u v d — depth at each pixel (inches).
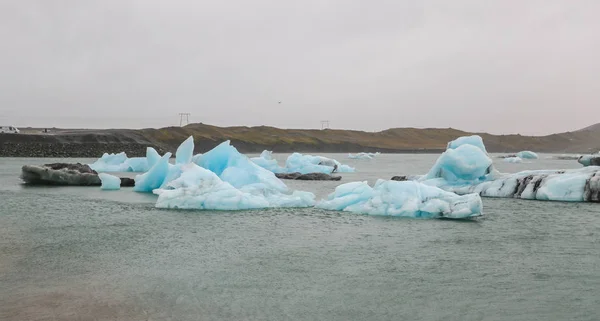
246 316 325.1
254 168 1082.7
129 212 798.5
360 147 7485.2
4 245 542.6
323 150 6998.0
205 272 434.3
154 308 337.4
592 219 727.7
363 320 322.3
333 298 366.3
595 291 390.0
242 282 404.5
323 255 504.7
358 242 570.3
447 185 1080.2
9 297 357.7
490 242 571.2
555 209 826.8
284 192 1053.2
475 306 353.1
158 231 634.2
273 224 689.0
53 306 338.3
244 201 842.8
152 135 4832.7
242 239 585.6
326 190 1256.8
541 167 2578.7
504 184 1017.5
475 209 722.8
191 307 340.8
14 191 1137.4
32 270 435.8
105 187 1197.1
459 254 512.1
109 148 3390.7
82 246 540.4
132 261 473.1
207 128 6328.7
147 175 1152.2
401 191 784.3
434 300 365.1
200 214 778.8
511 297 374.0
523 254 513.3
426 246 549.0
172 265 458.6
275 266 458.3
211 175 896.9
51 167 1379.2
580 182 932.6
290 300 360.2
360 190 853.2
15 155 3021.7
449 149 1098.7
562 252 522.6
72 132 4143.7
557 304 359.3
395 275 431.2
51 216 755.4
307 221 714.2
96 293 369.4
